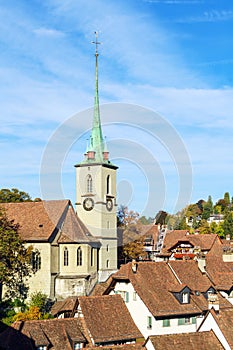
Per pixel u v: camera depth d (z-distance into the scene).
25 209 96.56
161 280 72.50
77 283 93.38
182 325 69.12
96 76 102.69
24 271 90.25
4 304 87.00
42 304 85.56
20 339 58.78
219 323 58.16
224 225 196.12
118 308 68.12
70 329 62.28
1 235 84.75
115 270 101.19
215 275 77.88
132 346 56.16
